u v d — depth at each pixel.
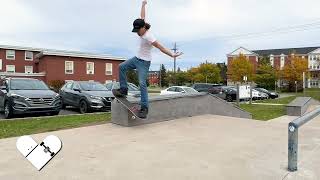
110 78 49.78
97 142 5.50
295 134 3.98
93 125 7.29
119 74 6.59
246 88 28.14
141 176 3.85
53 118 10.35
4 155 4.73
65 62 45.88
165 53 6.00
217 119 8.06
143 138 5.82
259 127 6.93
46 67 44.62
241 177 3.79
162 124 7.27
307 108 17.41
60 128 7.33
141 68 6.25
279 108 21.20
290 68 68.19
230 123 7.45
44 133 6.30
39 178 3.80
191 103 8.69
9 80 12.44
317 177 3.80
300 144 5.50
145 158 4.56
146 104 6.35
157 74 124.19
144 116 6.34
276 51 94.38
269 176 3.83
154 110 7.48
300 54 89.19
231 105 11.38
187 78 83.75
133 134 6.16
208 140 5.66
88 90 14.26
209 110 9.64
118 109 7.15
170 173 3.94
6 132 7.28
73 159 4.52
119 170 4.06
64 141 5.57
